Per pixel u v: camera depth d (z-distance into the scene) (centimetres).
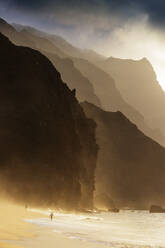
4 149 8256
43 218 6122
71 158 9944
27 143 8612
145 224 8962
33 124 8994
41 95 9788
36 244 3238
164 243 4722
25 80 9794
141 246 4184
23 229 4209
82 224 6253
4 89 9300
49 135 9262
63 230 4778
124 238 4900
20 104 9212
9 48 10300
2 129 8544
